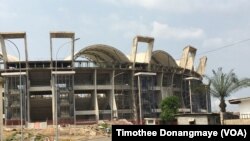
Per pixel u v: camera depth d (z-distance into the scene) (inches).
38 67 3678.6
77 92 3939.5
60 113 3572.8
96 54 4229.8
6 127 3181.6
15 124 3447.3
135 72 3993.6
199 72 5093.5
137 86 3983.8
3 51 3585.1
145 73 3880.4
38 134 2340.1
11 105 3533.5
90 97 4104.3
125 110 3912.4
